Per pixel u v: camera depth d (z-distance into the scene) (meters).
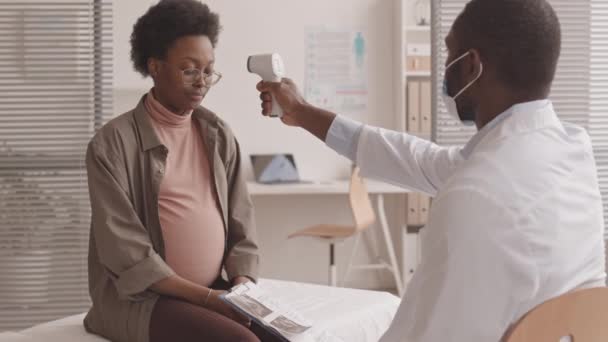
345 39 4.65
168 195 1.83
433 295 0.94
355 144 1.54
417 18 4.61
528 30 1.04
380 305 2.11
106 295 1.79
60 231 3.33
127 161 1.78
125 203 1.73
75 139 3.33
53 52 3.31
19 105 3.39
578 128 1.12
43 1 3.36
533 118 1.05
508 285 0.94
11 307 3.30
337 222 4.72
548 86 1.08
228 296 1.67
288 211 4.68
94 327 1.83
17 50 3.32
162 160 1.81
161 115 1.85
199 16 1.81
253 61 1.63
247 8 4.55
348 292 2.24
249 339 1.56
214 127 1.94
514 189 0.96
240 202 2.00
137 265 1.69
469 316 0.93
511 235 0.93
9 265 3.31
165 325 1.65
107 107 3.40
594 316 0.96
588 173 1.06
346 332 1.91
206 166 1.92
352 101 4.68
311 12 4.61
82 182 3.35
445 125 3.29
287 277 4.70
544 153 1.01
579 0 3.26
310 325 1.71
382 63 4.70
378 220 4.75
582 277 1.01
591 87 3.29
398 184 1.52
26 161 3.30
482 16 1.07
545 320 0.92
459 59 1.11
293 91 1.62
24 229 3.32
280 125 4.61
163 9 1.80
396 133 1.52
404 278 4.49
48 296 3.32
